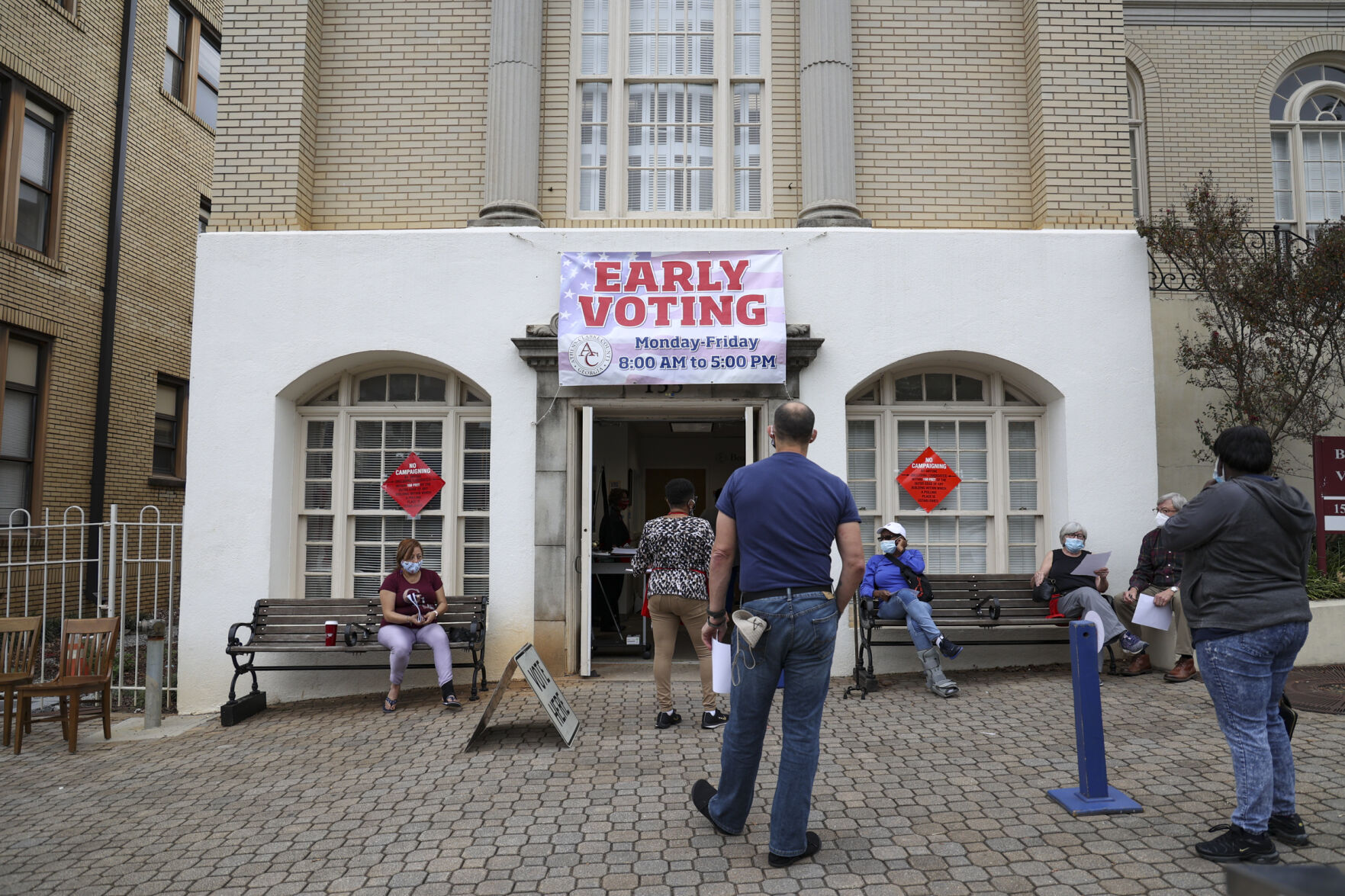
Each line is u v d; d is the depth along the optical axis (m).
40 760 6.13
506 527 7.79
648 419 8.48
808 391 7.93
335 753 5.80
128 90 13.95
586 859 3.88
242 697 7.71
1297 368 8.05
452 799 4.73
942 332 8.00
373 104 8.67
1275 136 12.17
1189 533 3.74
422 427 8.35
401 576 7.20
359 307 7.98
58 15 12.55
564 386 7.81
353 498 8.31
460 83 8.68
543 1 8.83
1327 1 12.01
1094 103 8.41
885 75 8.74
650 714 6.50
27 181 12.24
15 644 6.95
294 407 8.28
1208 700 6.40
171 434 15.32
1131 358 8.02
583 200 8.73
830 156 8.34
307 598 8.23
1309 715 5.82
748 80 8.84
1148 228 8.13
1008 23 8.83
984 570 8.39
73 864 4.05
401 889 3.64
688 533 6.09
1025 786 4.67
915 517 8.39
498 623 7.72
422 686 7.77
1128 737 5.52
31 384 12.22
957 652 6.89
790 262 8.02
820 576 3.74
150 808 4.85
